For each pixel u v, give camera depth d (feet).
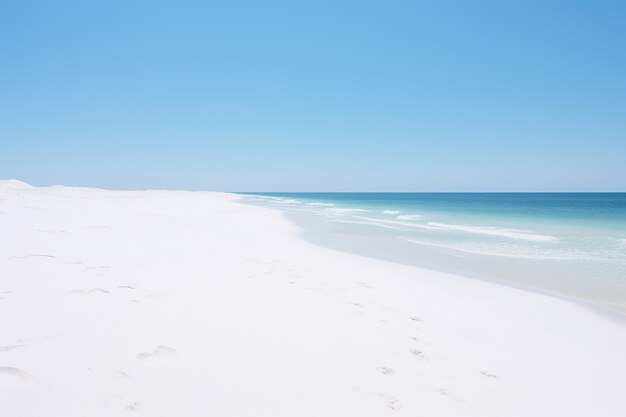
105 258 23.27
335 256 39.47
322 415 9.52
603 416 12.01
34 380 9.21
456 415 10.60
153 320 13.85
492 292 27.86
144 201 107.14
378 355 13.70
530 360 15.74
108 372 9.98
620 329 21.11
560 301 26.23
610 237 58.03
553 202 257.55
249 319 15.31
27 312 13.34
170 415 8.57
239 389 10.05
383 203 234.17
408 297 23.72
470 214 118.42
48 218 41.45
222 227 56.80
